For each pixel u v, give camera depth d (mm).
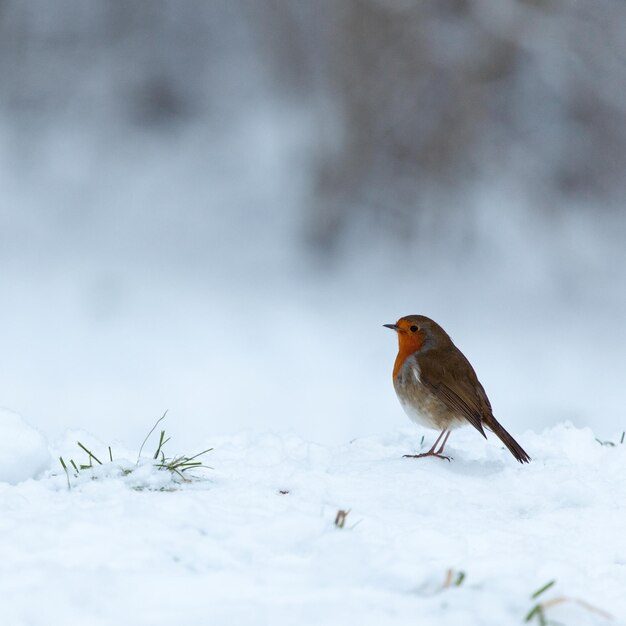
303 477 4586
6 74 29484
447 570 3334
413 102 24141
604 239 26016
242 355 18641
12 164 27469
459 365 5535
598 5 22859
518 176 25953
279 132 28469
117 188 27000
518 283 24125
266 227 25578
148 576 3166
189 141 28797
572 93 25969
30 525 3484
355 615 2961
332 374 17750
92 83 29984
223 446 5344
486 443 5855
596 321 22266
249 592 3135
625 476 5148
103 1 30688
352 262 24406
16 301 20594
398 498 4508
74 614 2896
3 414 4488
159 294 21609
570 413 16031
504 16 21953
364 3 23391
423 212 24984
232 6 31578
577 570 3576
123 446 5289
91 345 18609
